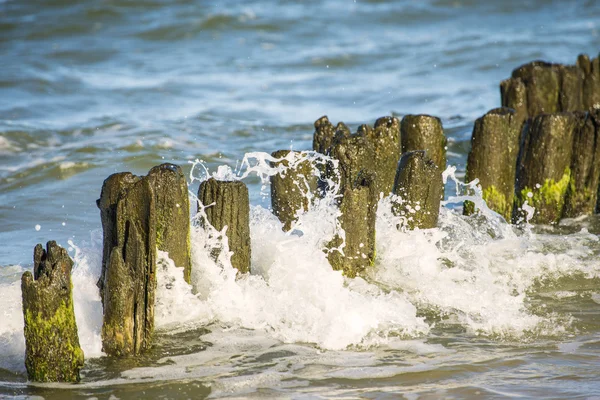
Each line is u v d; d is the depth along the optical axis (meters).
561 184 32.81
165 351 22.33
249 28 98.81
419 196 27.92
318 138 31.45
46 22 97.69
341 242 25.97
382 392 19.88
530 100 41.59
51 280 20.06
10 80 70.25
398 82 73.00
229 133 53.12
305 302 24.39
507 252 29.14
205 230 24.53
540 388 19.95
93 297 23.55
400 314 24.27
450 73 76.31
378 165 30.41
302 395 19.78
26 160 46.31
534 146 32.56
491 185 32.19
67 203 38.66
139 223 21.42
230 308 24.30
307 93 69.38
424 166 28.00
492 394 19.64
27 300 20.09
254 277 25.16
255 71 79.50
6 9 101.25
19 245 32.38
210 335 23.34
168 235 22.84
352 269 26.28
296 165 28.52
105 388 20.31
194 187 40.28
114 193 22.03
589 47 85.56
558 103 42.78
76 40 93.31
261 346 22.78
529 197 32.78
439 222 30.77
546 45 86.81
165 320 23.67
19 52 86.88
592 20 102.06
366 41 93.50
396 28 101.81
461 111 60.94
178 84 72.62
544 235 31.50
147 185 21.14
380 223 28.42
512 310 25.00
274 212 29.00
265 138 52.03
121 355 21.83
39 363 20.39
